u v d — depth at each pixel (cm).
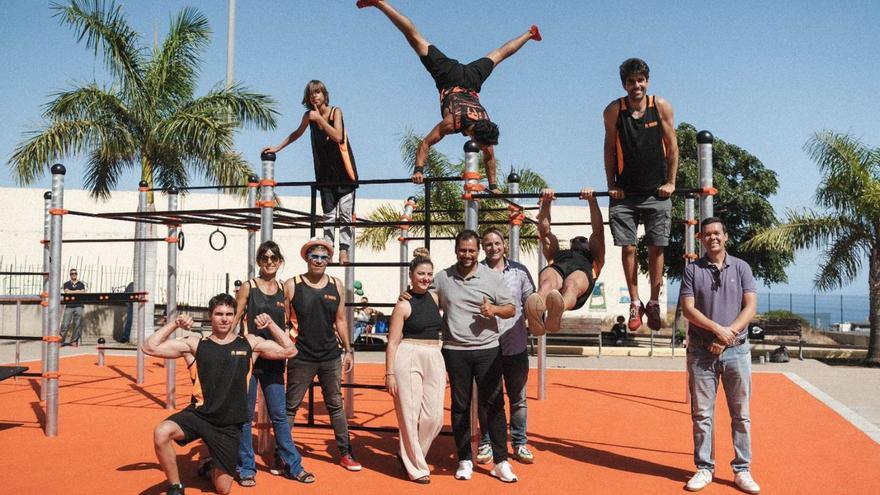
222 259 2611
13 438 757
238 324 634
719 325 574
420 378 609
